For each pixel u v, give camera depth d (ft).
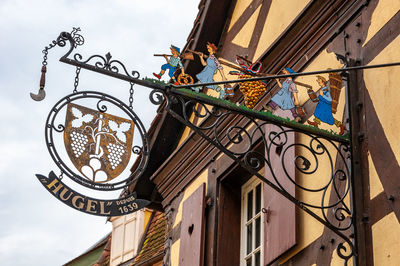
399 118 23.30
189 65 34.32
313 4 27.58
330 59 26.76
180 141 36.24
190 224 32.53
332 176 23.88
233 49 33.32
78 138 22.34
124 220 44.14
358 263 23.00
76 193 21.53
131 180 22.88
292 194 26.63
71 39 22.79
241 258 30.83
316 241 25.23
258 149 29.94
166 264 34.58
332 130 25.04
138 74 23.24
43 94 22.34
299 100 27.73
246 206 31.45
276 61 29.40
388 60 24.25
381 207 23.02
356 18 26.05
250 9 32.89
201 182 33.45
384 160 23.38
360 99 24.86
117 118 22.89
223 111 32.48
